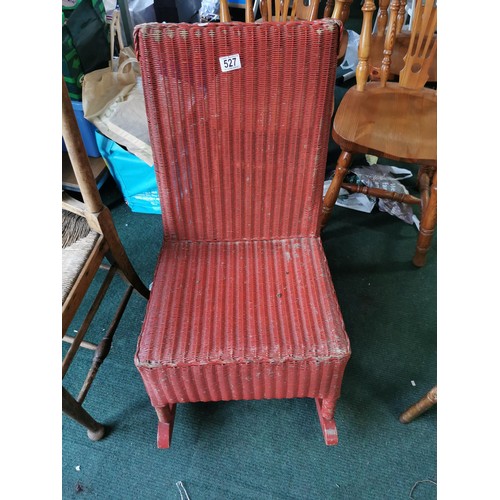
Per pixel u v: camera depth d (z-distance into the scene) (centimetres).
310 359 79
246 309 86
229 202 97
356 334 130
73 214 99
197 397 89
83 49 141
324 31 76
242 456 105
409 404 115
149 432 110
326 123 87
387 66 133
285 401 115
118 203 172
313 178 93
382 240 159
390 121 124
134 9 194
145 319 85
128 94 147
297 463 104
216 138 87
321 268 95
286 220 100
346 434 109
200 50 77
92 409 114
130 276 116
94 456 106
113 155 148
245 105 83
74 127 78
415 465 104
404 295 140
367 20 123
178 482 102
